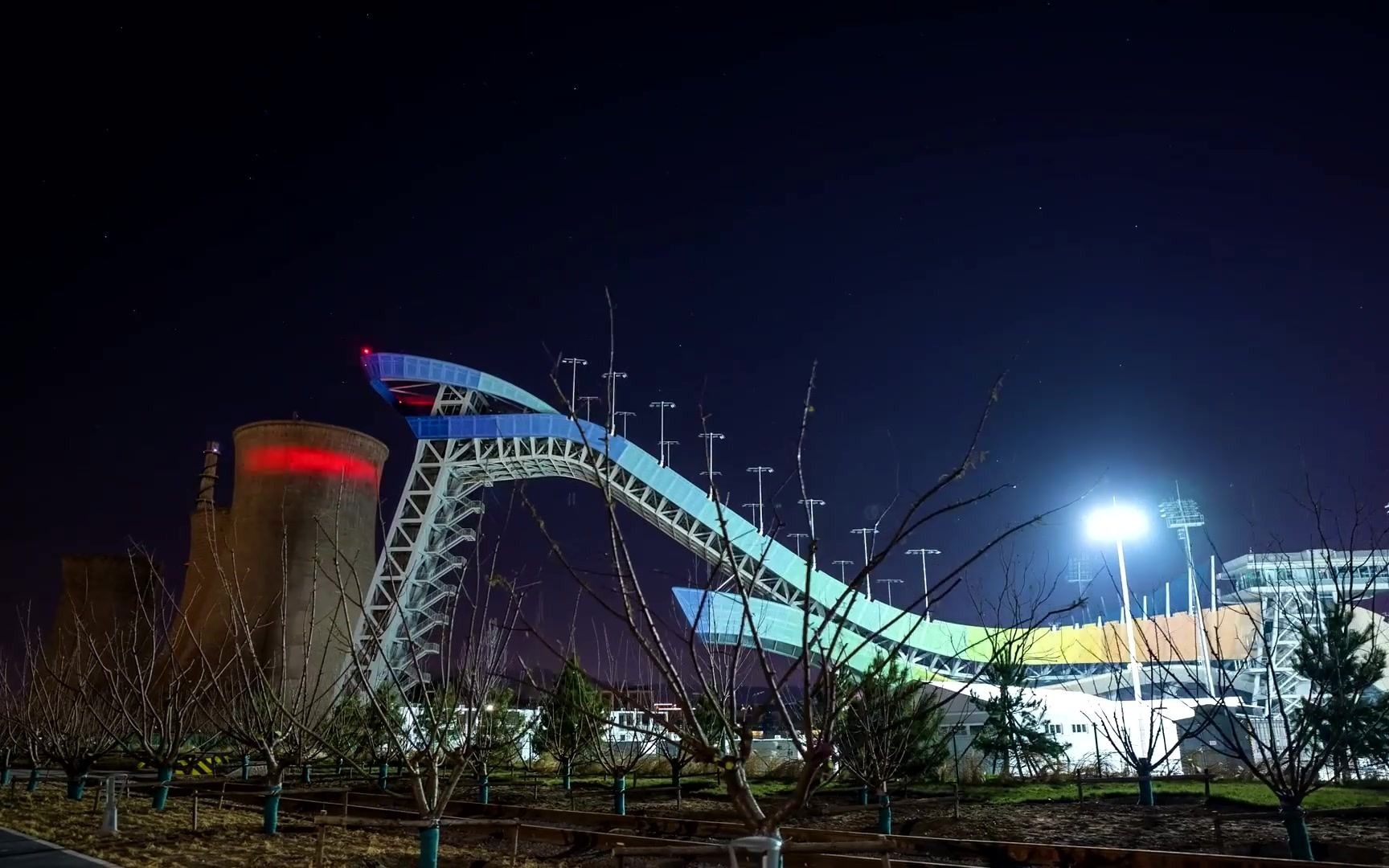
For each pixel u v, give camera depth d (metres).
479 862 17.61
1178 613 48.50
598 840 19.47
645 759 44.09
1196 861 15.01
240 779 36.81
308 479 89.19
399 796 28.17
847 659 6.92
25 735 36.50
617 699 9.02
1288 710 31.62
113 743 31.92
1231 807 25.73
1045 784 32.78
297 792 31.06
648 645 6.50
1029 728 36.22
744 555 71.88
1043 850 16.88
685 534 83.38
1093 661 54.12
